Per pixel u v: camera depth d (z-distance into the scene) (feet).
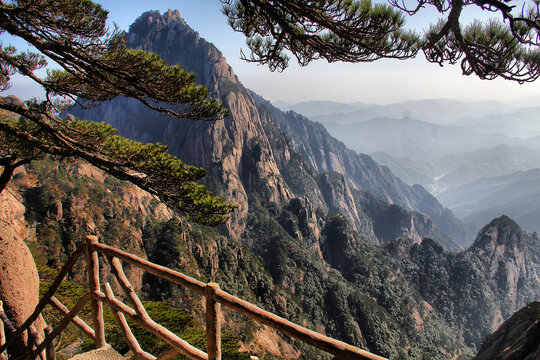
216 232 433.07
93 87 33.83
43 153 38.86
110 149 35.37
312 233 622.13
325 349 9.36
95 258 16.31
